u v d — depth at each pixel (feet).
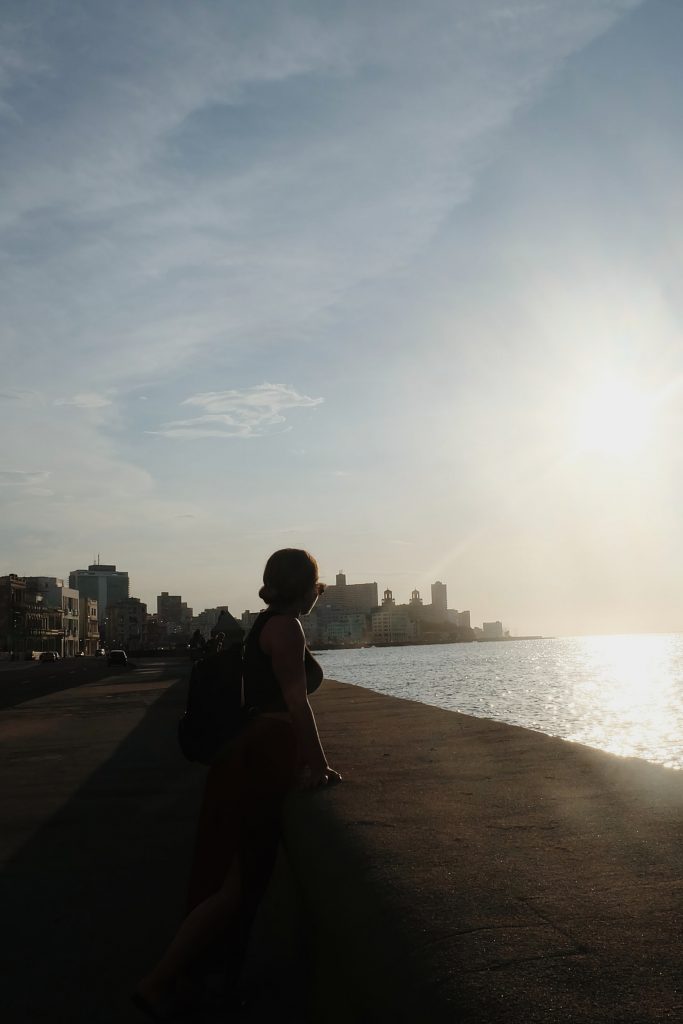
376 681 223.71
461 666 362.12
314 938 11.34
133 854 19.57
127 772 31.94
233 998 11.32
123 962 13.10
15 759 36.27
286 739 12.01
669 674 251.80
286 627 12.21
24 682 137.49
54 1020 11.12
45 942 14.02
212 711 11.96
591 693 161.07
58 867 18.54
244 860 11.42
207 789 11.91
